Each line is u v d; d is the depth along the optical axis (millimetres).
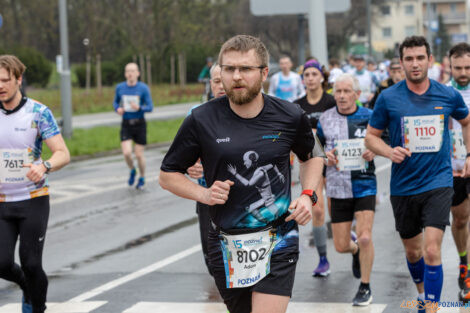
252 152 4117
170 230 10000
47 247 9250
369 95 18875
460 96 5875
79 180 15203
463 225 6855
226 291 4340
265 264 4211
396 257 7977
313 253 8422
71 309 6559
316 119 7805
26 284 6102
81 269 8047
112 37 52719
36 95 36500
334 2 14055
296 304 6445
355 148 6766
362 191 6734
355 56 18719
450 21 125938
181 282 7328
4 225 5867
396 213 5938
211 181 4230
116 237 9695
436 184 5703
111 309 6523
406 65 5781
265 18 59750
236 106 4145
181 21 47750
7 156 5797
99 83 41969
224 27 52656
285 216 4262
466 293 6312
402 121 5828
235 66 4004
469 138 6094
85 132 23562
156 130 24906
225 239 4250
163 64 53469
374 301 6434
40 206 5906
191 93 44094
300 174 4449
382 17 66375
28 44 54281
